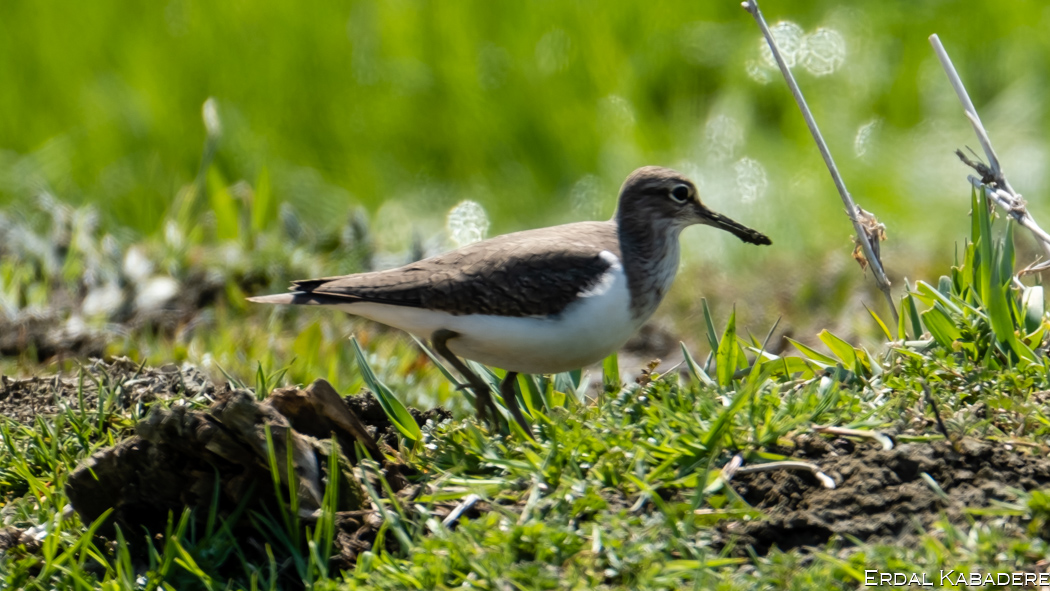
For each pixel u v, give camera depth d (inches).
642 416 288.5
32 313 501.4
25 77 800.9
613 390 326.6
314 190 751.7
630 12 845.8
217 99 789.9
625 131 775.1
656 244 340.8
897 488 251.6
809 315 575.2
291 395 283.3
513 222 744.3
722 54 816.3
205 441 262.4
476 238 714.8
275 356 461.7
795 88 350.6
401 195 762.8
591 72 808.3
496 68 814.5
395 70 811.4
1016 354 305.1
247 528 273.4
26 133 785.6
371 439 289.3
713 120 767.7
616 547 238.5
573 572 231.3
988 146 340.5
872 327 523.2
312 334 459.2
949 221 677.3
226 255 567.8
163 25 823.7
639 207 340.2
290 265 562.9
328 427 286.0
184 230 609.0
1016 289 336.2
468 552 240.2
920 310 497.4
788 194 712.4
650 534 241.6
